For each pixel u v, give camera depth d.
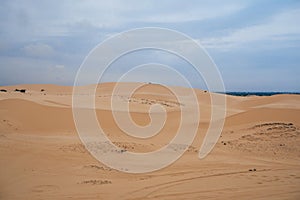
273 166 13.94
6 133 19.17
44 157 14.15
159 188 10.43
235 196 9.59
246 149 17.59
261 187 10.54
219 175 12.23
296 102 35.09
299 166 13.97
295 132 21.09
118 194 9.77
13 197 9.44
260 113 25.42
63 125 22.52
